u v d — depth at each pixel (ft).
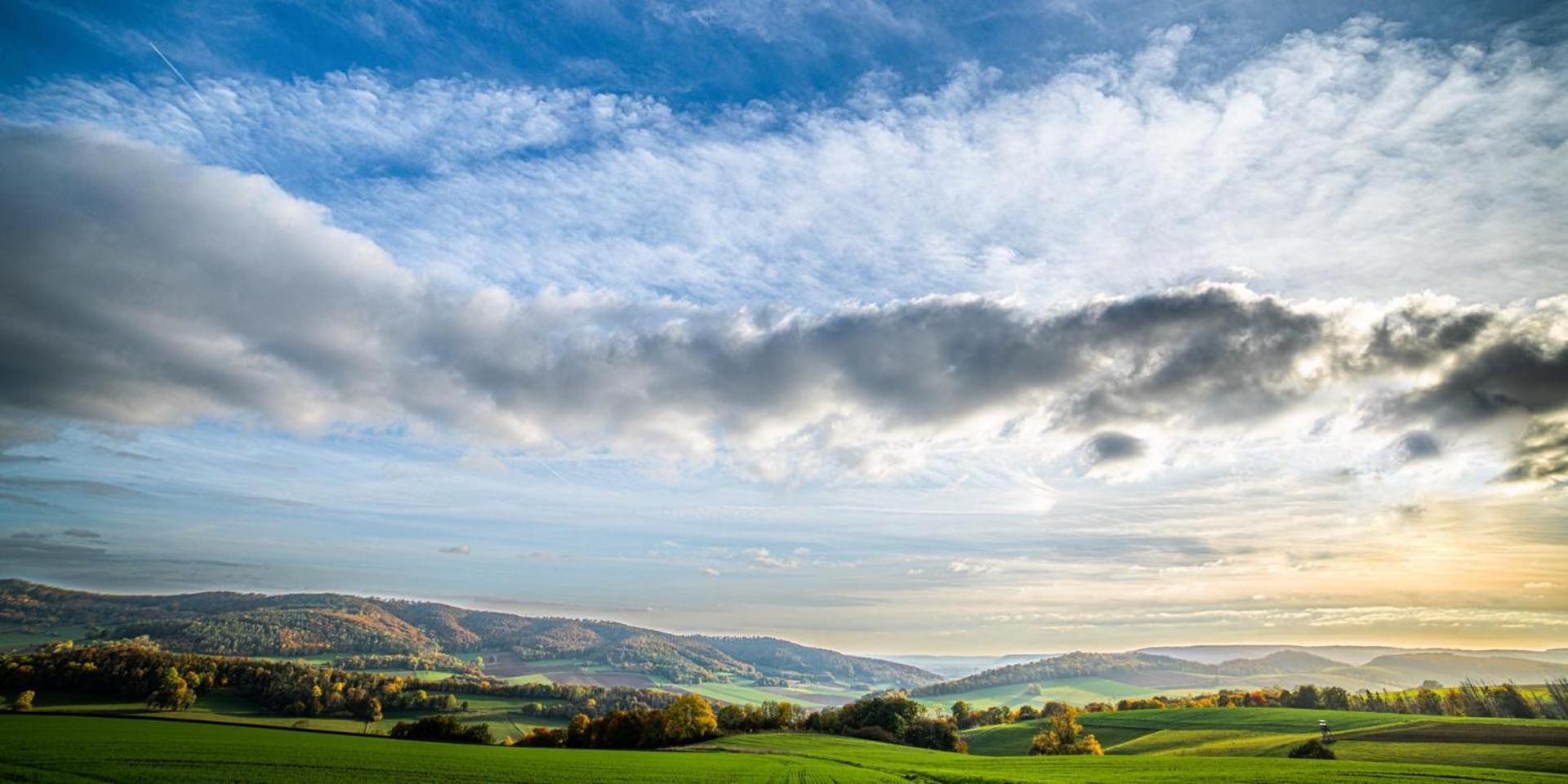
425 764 218.38
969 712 532.73
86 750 202.28
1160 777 192.24
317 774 180.96
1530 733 264.11
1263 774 194.29
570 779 190.70
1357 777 184.85
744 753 292.81
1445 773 189.16
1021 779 190.90
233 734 289.12
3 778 155.63
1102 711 497.87
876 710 397.39
